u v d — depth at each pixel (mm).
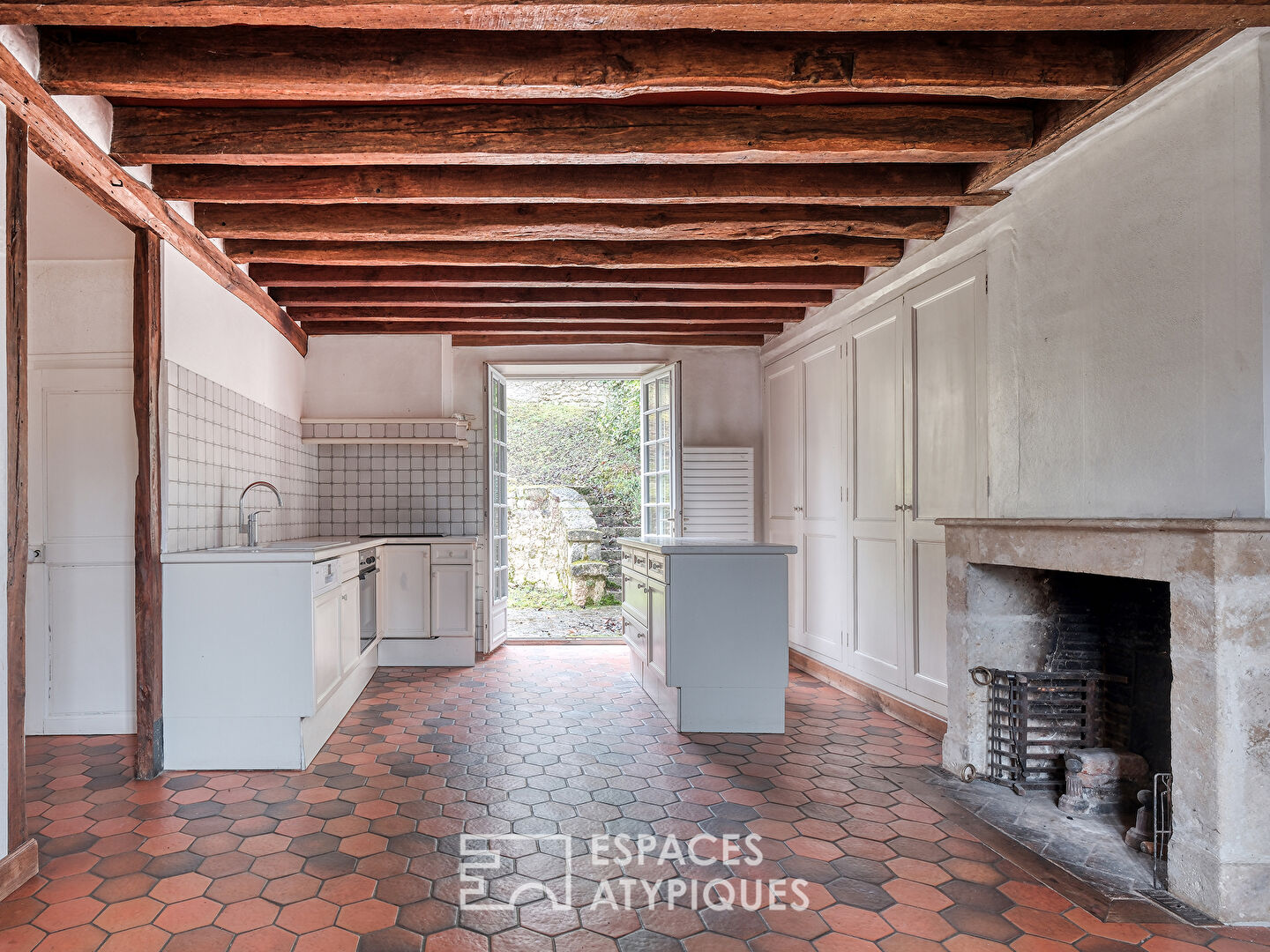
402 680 4812
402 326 5453
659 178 3125
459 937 1888
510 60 2305
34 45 2219
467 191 3092
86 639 3625
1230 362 2098
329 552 3422
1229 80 2111
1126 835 2449
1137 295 2443
